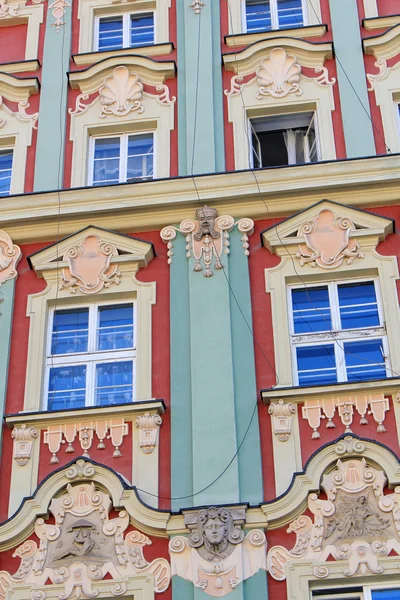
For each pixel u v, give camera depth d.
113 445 15.25
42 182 18.17
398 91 18.44
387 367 15.80
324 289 16.67
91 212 17.42
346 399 15.19
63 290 16.94
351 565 13.90
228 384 15.53
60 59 19.70
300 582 13.84
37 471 15.23
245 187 17.28
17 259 17.38
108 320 16.80
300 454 14.86
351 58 18.88
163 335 16.25
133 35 20.27
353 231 16.81
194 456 14.93
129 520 14.60
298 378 15.88
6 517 14.91
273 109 18.61
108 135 18.92
